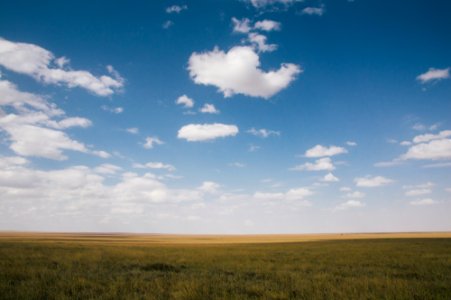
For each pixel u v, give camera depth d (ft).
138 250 120.47
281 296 38.19
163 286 44.86
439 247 129.90
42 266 64.34
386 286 43.50
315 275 55.01
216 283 47.34
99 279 50.31
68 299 36.65
